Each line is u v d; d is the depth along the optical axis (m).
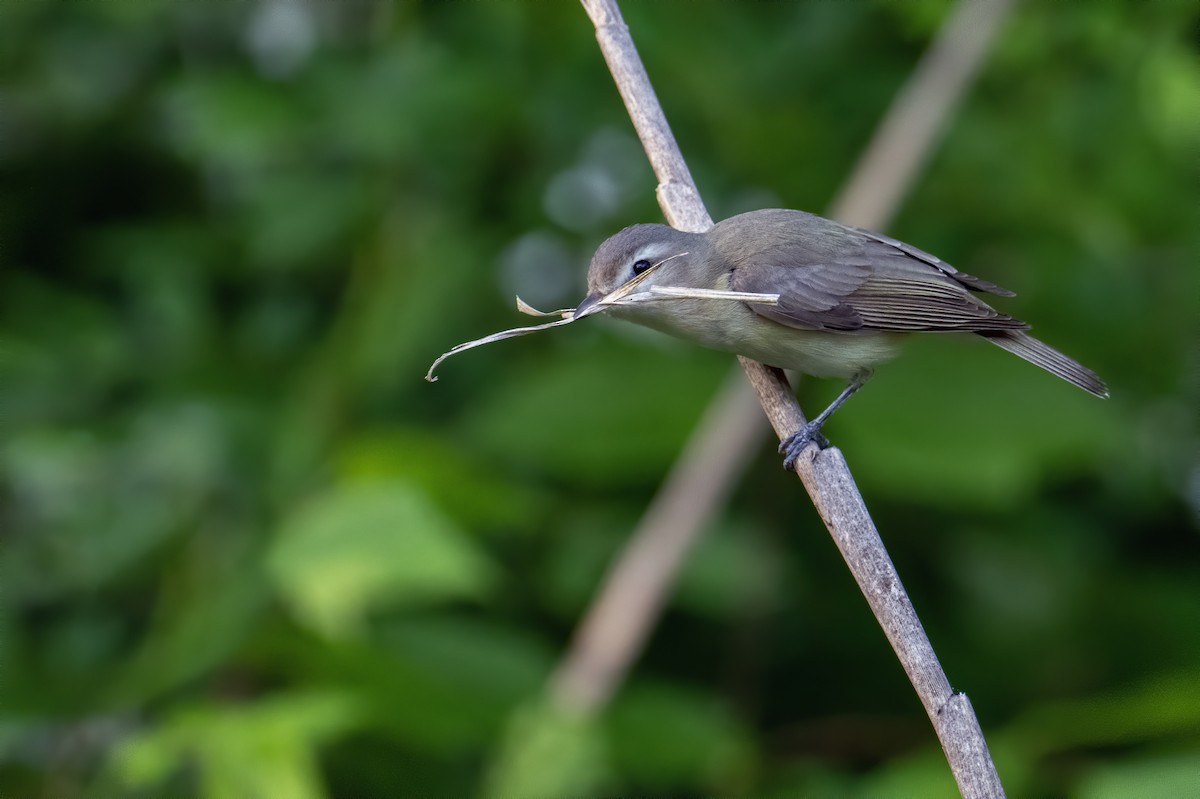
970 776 6.39
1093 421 11.10
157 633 10.80
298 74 12.38
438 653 9.84
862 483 12.09
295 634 9.09
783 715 12.37
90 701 9.80
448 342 12.52
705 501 9.77
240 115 11.54
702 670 12.38
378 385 11.73
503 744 9.24
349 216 12.27
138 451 11.78
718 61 11.80
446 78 11.73
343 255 12.90
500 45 12.20
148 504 11.60
